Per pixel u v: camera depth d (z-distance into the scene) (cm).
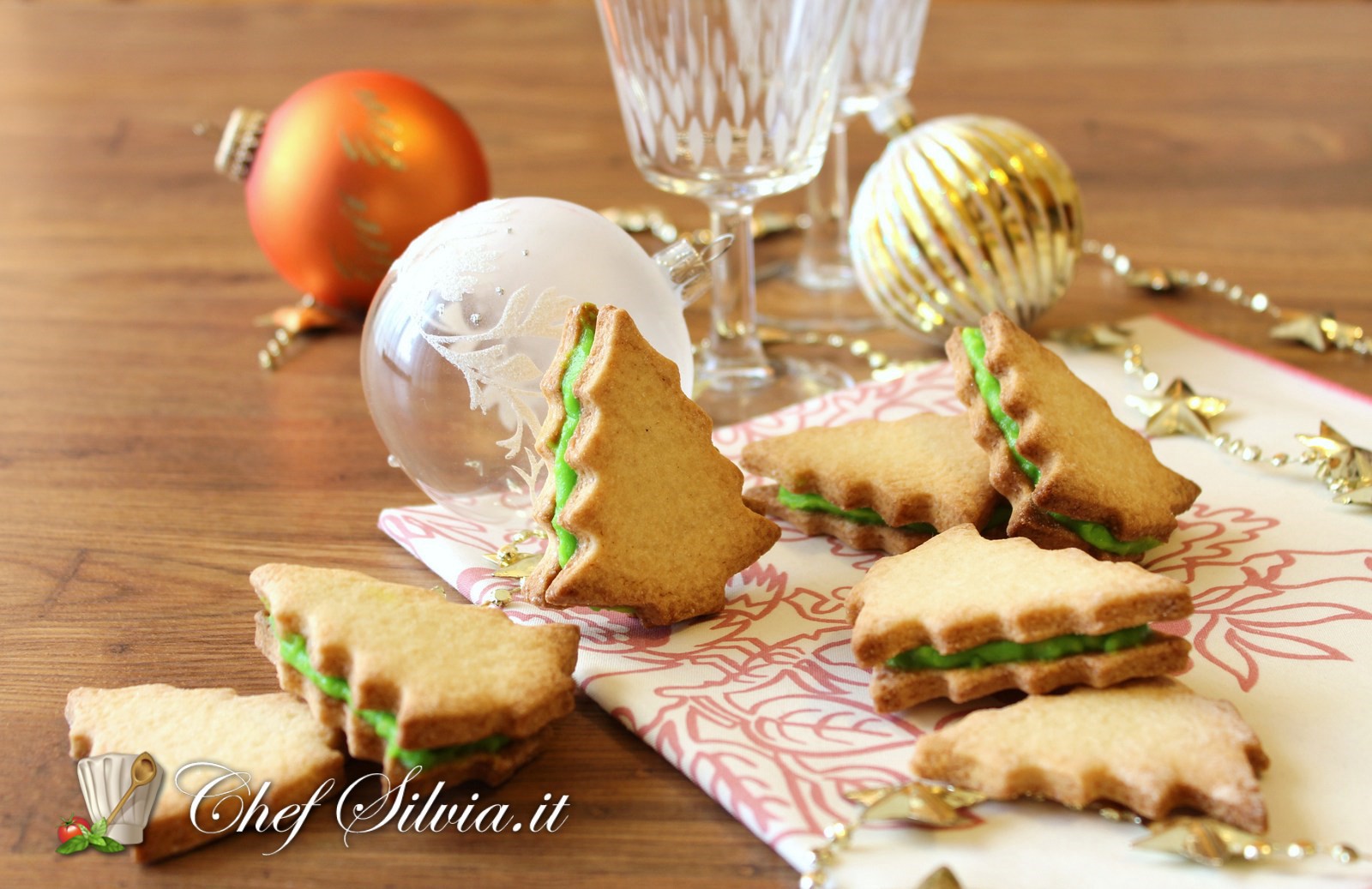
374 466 66
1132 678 52
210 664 56
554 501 56
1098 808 49
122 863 50
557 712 51
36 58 125
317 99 73
